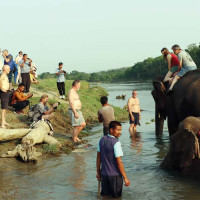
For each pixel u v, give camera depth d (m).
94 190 6.88
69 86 32.66
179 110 9.66
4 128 11.21
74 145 11.55
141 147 11.25
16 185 7.21
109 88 72.75
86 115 18.38
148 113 22.53
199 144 7.51
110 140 6.33
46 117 11.80
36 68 21.11
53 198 6.40
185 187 6.98
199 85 9.15
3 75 11.41
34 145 10.57
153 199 6.29
